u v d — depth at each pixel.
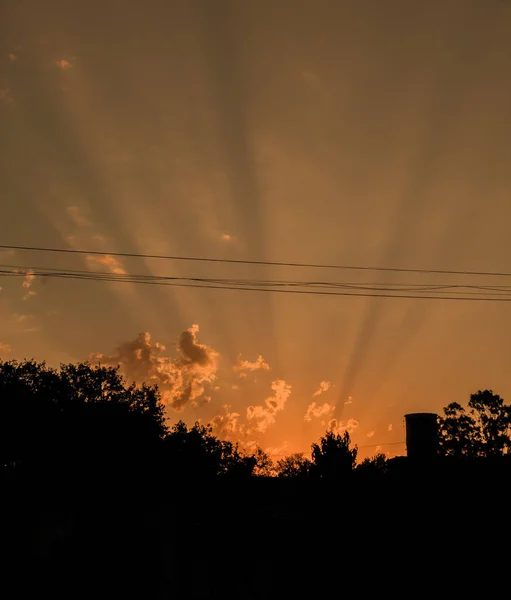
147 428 38.06
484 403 64.81
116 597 26.14
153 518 30.09
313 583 26.02
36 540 27.69
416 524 23.61
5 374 36.22
